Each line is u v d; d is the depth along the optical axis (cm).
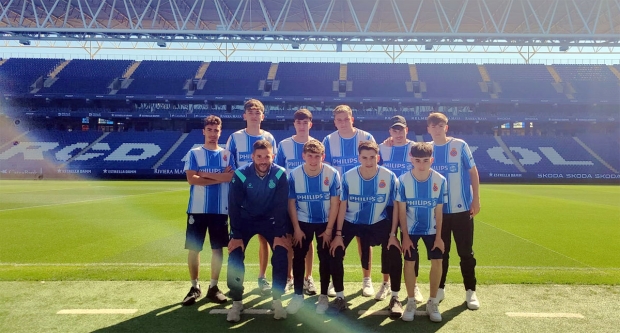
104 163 3042
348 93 3416
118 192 1834
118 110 3403
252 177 402
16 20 2702
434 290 392
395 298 404
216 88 3450
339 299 411
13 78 3425
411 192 402
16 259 637
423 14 2550
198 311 407
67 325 369
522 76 3562
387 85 3497
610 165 2958
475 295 442
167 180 2828
